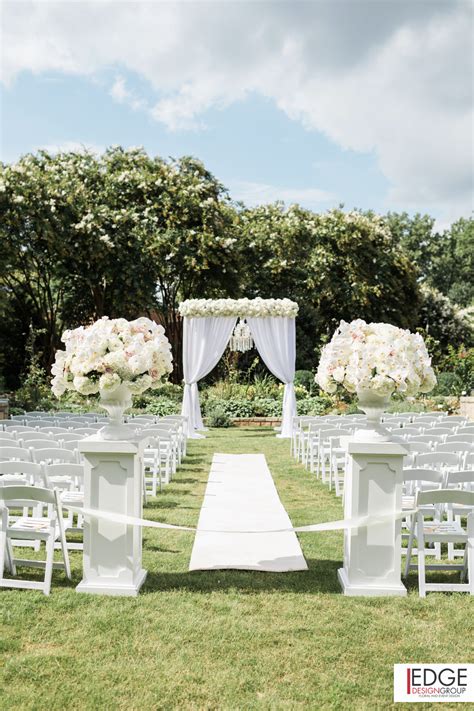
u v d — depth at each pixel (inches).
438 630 152.0
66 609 161.0
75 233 752.3
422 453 244.4
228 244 818.8
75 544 206.5
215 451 453.1
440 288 2103.8
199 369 554.3
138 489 177.2
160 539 227.9
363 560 175.8
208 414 637.3
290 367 550.0
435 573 199.9
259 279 978.7
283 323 551.2
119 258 776.9
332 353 185.2
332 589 178.1
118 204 826.2
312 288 1011.9
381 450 172.2
